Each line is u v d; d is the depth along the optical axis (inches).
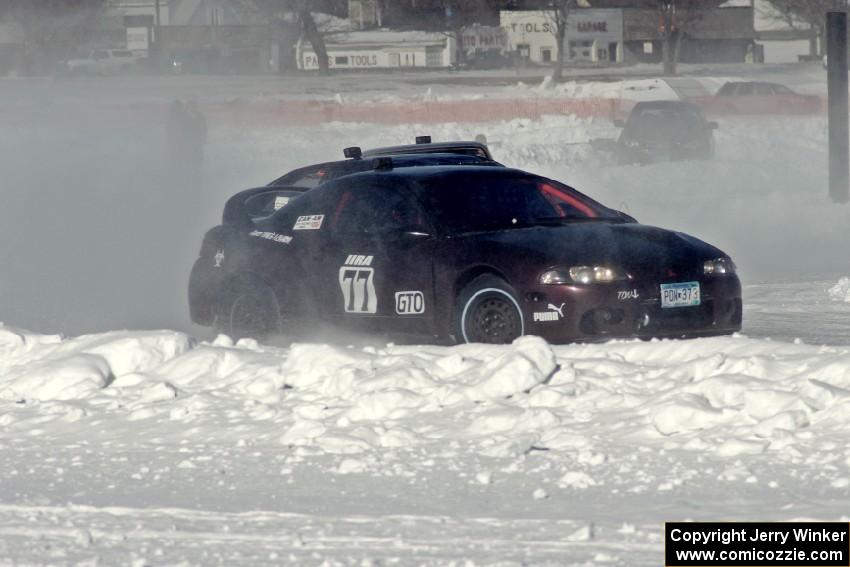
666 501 756.0
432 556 657.6
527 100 6023.6
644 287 1248.2
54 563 662.5
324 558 660.1
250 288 1457.9
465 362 1096.2
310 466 877.2
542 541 682.2
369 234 1373.0
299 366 1133.7
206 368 1176.2
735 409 933.8
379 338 1375.5
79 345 1243.2
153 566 653.9
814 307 1680.6
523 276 1248.2
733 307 1309.1
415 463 872.9
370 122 5944.9
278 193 1610.5
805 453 834.2
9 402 1147.9
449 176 1392.7
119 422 1043.3
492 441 911.7
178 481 853.8
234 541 701.3
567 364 1090.1
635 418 949.8
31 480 871.1
